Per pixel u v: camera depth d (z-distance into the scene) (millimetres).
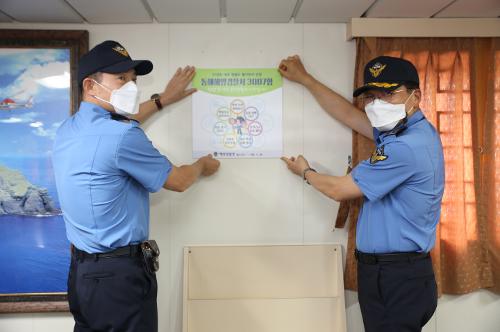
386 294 1460
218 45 1900
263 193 1928
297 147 1929
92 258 1369
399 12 1778
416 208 1433
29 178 1853
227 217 1921
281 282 1859
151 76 1891
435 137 1489
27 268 1863
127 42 1888
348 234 1919
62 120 1854
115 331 1336
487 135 1909
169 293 1908
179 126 1898
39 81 1846
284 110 1922
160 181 1428
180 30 1894
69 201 1369
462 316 1965
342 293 1846
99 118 1380
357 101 1871
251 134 1915
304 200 1932
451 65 1880
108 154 1315
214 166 1850
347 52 1932
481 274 1925
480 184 1924
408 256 1454
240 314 1831
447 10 1759
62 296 1864
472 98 1895
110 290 1333
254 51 1906
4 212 1850
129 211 1405
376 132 1636
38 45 1832
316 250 1885
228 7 1699
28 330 1891
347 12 1784
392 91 1436
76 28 1887
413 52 1860
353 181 1480
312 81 1863
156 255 1472
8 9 1701
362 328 1931
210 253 1861
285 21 1888
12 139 1849
